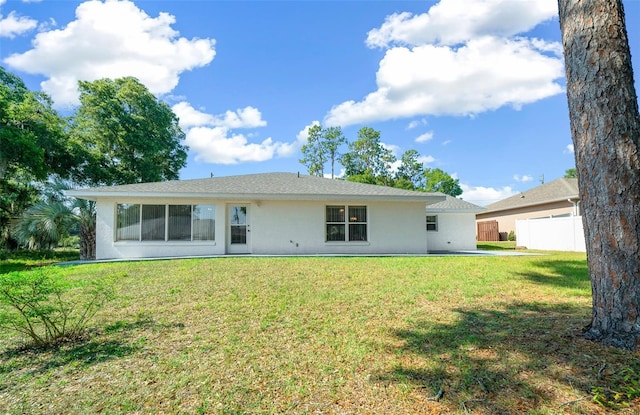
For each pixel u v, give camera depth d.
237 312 4.84
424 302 5.33
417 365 3.05
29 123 15.30
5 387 2.80
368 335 3.88
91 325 4.34
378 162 40.25
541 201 21.27
